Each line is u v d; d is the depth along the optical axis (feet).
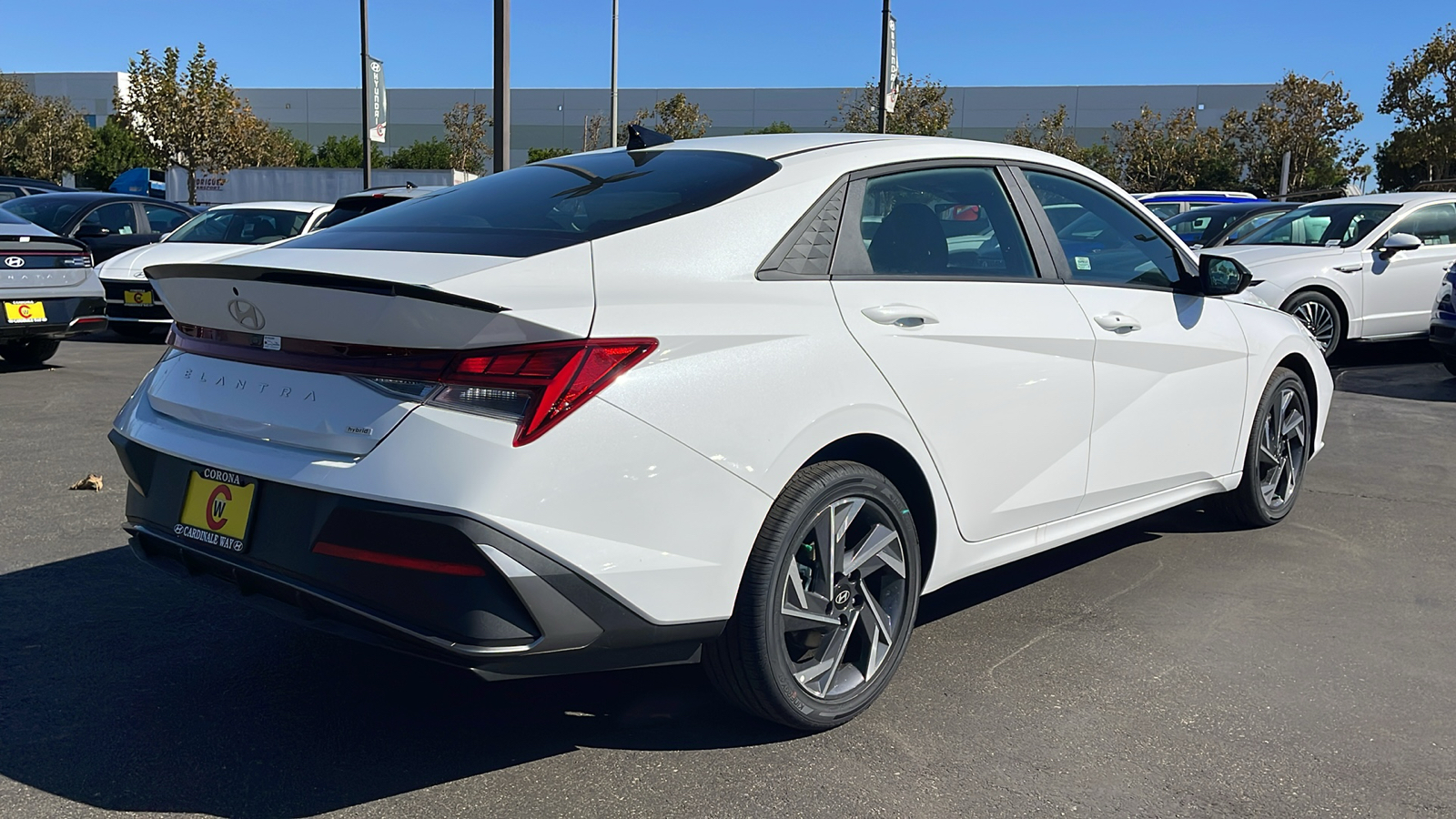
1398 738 9.41
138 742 8.95
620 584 7.67
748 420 8.23
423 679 10.31
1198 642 11.52
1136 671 10.74
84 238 39.34
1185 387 13.05
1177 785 8.55
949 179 10.66
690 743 9.12
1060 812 8.13
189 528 8.61
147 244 40.42
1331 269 31.89
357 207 32.91
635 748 9.01
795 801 8.22
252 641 11.10
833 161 9.82
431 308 7.26
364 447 7.57
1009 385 10.48
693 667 10.72
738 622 8.52
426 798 8.18
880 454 9.59
